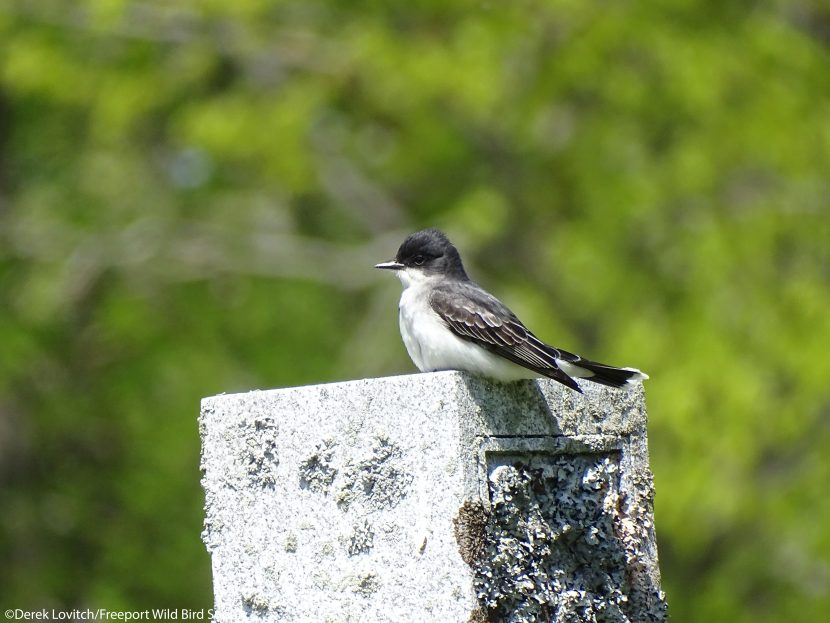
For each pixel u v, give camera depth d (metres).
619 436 6.40
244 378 17.91
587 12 15.06
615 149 15.85
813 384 14.46
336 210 19.42
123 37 16.58
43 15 16.45
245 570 6.29
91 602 16.83
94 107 16.69
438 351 7.07
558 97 15.50
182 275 18.02
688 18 15.74
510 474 5.88
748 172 16.12
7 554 17.47
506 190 16.81
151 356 17.92
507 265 17.36
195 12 15.44
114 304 17.80
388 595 5.82
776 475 16.20
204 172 18.62
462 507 5.67
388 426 5.88
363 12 16.28
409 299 7.39
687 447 14.61
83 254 17.56
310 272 17.81
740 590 16.50
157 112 17.56
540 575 5.90
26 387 17.81
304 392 6.14
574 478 6.21
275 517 6.21
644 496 6.44
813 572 16.34
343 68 16.03
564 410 6.21
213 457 6.45
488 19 15.24
